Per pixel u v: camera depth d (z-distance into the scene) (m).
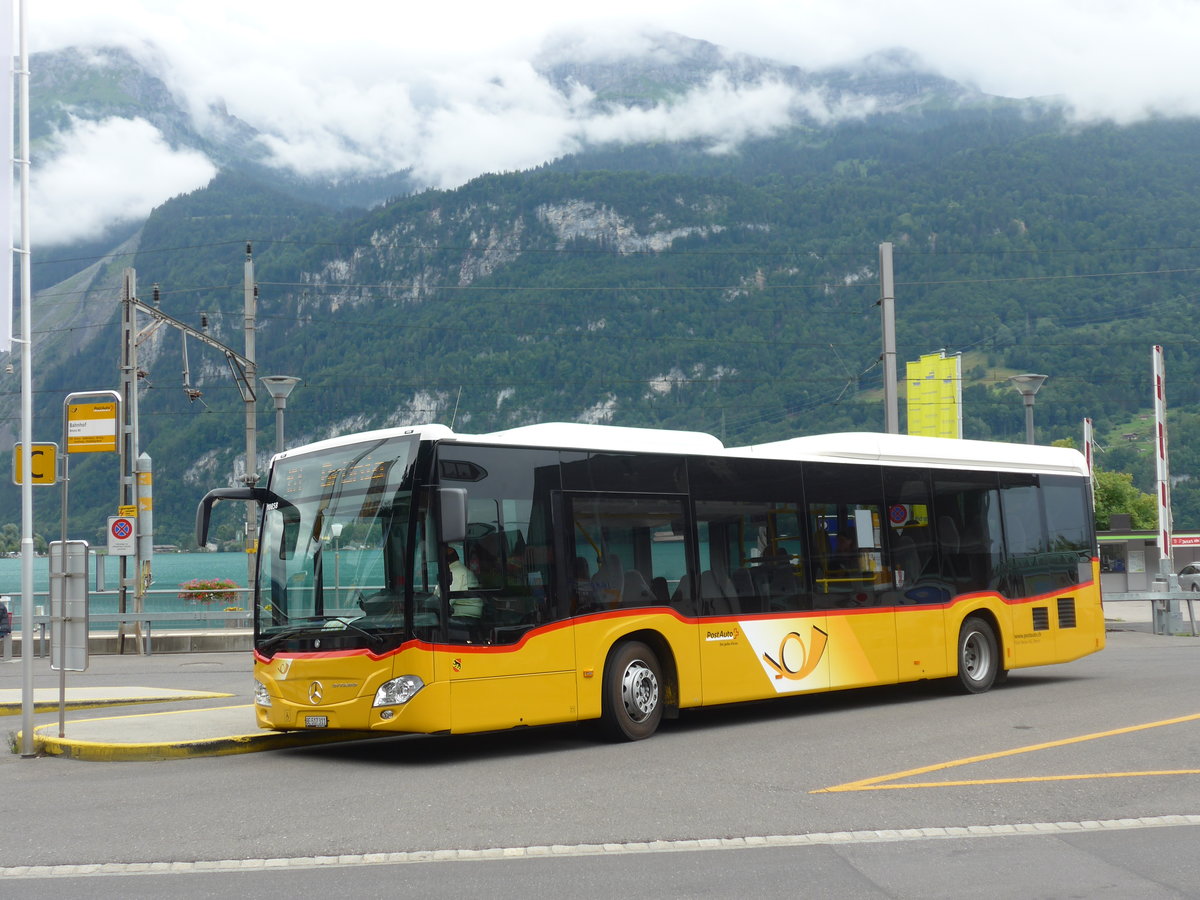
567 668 12.53
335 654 11.94
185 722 14.16
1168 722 13.07
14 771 11.74
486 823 8.65
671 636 13.46
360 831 8.45
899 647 15.97
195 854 7.83
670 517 13.74
